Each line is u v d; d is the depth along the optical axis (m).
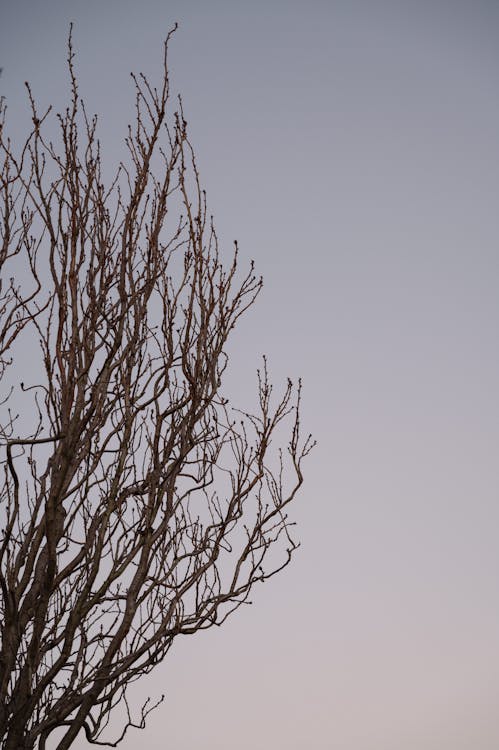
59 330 5.48
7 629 5.23
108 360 5.55
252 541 5.88
